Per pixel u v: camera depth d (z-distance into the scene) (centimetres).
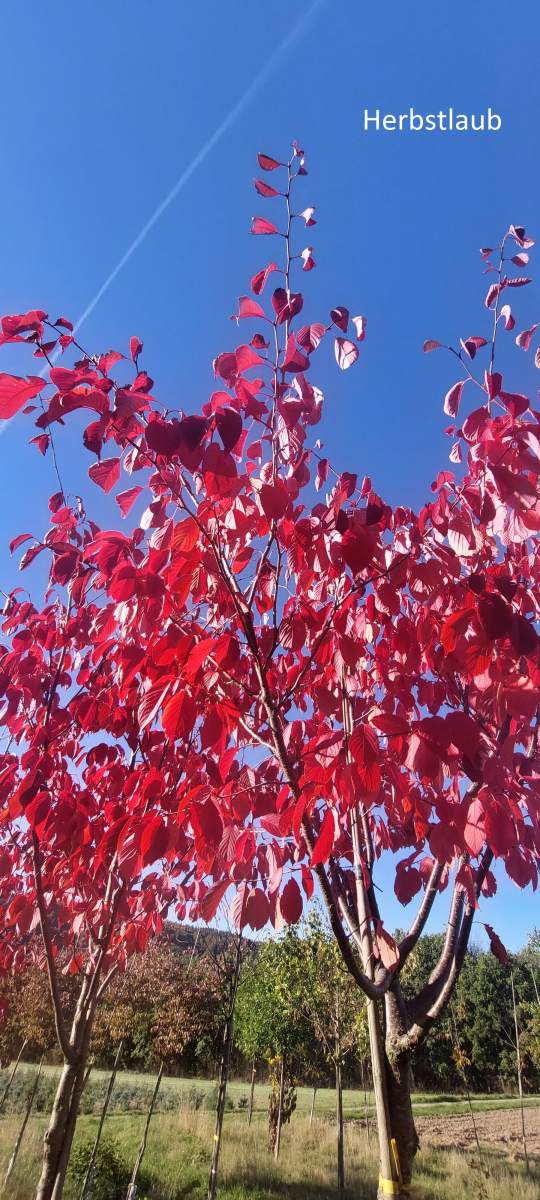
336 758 148
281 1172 855
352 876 261
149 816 157
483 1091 2217
